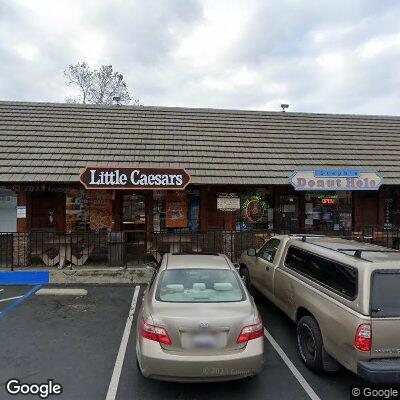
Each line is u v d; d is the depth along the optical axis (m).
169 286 5.31
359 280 4.62
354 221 14.72
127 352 6.12
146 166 11.95
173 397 4.86
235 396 4.89
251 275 8.66
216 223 13.73
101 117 14.98
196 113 16.38
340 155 14.22
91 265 11.23
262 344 4.77
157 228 13.36
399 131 16.89
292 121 16.75
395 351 4.37
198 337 4.52
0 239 11.69
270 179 12.23
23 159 11.68
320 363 5.31
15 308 8.21
